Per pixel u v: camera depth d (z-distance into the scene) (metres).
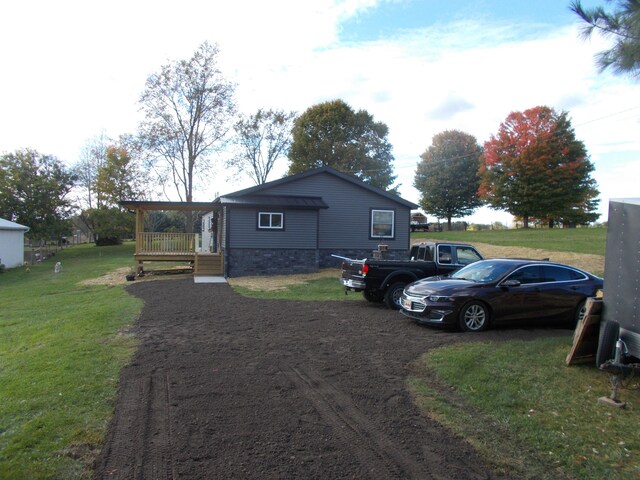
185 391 5.42
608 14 7.39
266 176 47.47
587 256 21.33
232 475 3.64
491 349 7.30
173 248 20.44
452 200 54.50
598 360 5.95
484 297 8.77
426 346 7.57
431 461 3.95
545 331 8.88
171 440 4.20
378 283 11.30
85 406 4.93
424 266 11.58
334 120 44.59
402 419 4.77
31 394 5.27
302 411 4.90
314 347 7.49
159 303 12.06
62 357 6.78
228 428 4.46
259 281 17.58
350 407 5.04
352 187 22.14
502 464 3.96
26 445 4.05
